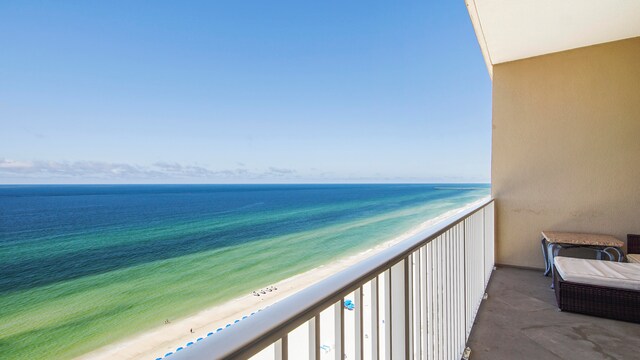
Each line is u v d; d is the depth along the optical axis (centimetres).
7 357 1171
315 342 68
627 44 386
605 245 355
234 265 2041
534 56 431
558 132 419
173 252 2305
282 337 58
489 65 465
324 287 75
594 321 278
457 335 219
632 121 384
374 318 96
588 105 404
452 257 206
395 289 124
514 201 444
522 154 439
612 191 394
